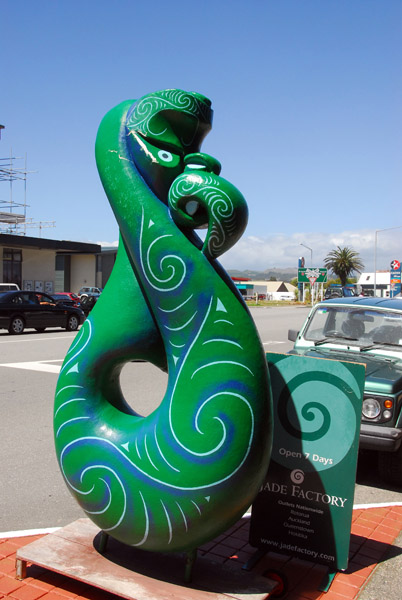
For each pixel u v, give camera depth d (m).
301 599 2.98
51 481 4.88
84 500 2.87
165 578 2.79
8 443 5.89
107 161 2.89
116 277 2.99
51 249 36.88
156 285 2.72
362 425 4.69
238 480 2.62
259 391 2.67
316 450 3.20
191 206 2.63
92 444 2.84
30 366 10.69
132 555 3.01
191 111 2.79
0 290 22.06
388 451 4.71
